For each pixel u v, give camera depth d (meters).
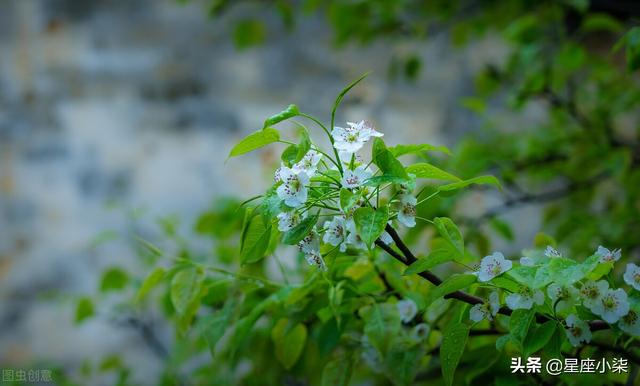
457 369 1.34
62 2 3.00
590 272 1.10
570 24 2.02
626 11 1.82
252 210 1.13
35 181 2.86
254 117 2.97
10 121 2.90
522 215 2.68
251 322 1.28
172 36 3.03
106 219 2.82
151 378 2.58
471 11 2.23
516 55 2.04
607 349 1.19
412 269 1.12
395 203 1.11
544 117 2.78
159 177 2.89
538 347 1.11
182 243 1.70
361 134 1.11
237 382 1.54
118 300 2.22
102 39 3.00
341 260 1.28
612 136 1.98
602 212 1.94
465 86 2.96
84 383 2.61
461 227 1.78
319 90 2.98
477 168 1.92
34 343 2.69
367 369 1.49
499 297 1.15
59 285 2.76
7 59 2.94
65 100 2.95
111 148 2.92
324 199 1.11
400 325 1.23
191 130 2.95
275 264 1.91
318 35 3.01
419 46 2.96
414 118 2.93
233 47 3.03
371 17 2.10
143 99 2.98
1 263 2.77
